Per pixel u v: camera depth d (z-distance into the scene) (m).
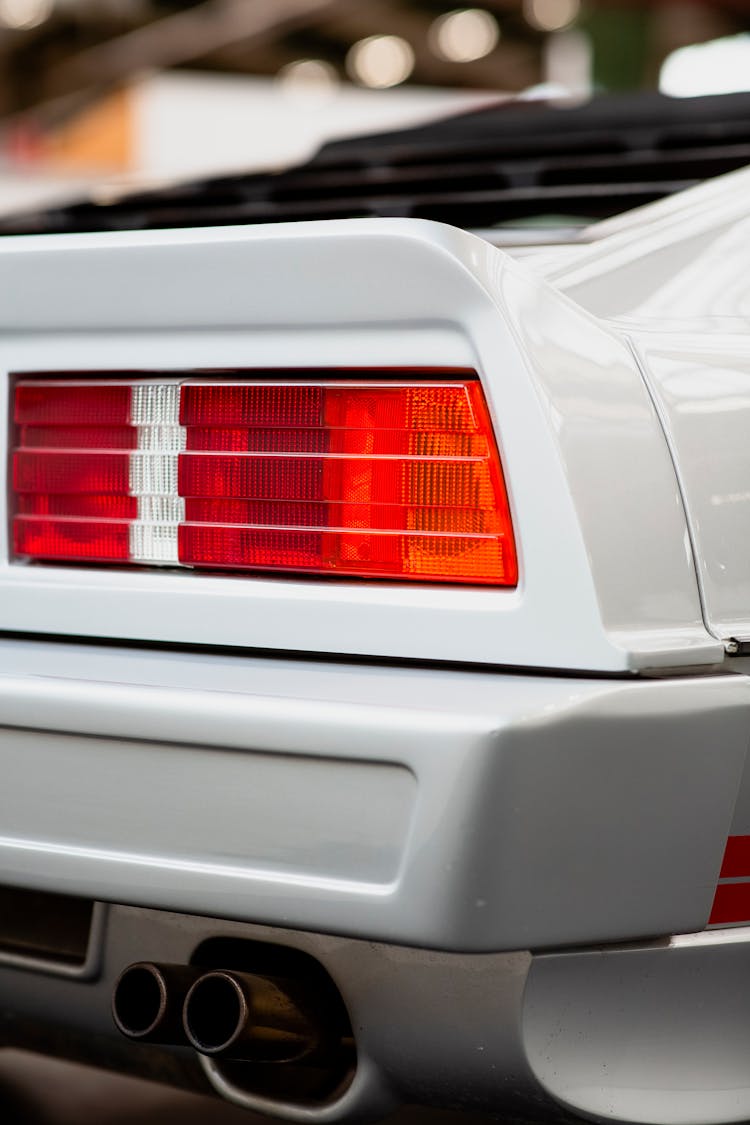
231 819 1.72
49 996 2.10
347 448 1.81
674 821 1.72
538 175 3.04
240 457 1.87
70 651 1.93
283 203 3.19
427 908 1.61
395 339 1.77
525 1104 1.80
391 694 1.67
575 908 1.67
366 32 27.12
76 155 20.91
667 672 1.72
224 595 1.86
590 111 3.58
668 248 2.10
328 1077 1.93
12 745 1.85
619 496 1.73
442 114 3.85
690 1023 1.85
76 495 1.99
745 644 1.82
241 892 1.71
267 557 1.86
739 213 2.22
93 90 26.38
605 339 1.82
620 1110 1.80
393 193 3.14
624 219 2.31
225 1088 1.97
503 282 1.73
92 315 1.93
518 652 1.70
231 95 18.66
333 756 1.65
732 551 1.86
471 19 26.52
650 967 1.79
